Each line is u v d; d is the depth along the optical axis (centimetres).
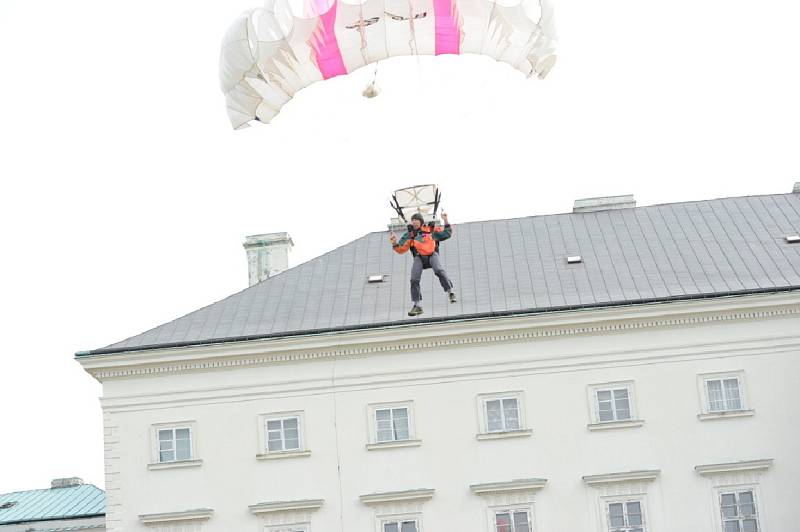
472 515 9500
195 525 9619
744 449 9512
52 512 11356
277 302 10325
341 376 9756
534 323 9662
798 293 9606
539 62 6831
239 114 6812
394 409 9712
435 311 9912
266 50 6606
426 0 6681
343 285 10456
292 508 9538
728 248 10394
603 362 9675
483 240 10862
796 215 10794
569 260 10419
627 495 9481
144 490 9694
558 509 9481
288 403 9750
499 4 6656
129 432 9794
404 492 9519
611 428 9562
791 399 9562
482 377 9694
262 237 11075
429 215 6962
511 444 9588
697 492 9469
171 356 9800
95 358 9788
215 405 9788
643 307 9625
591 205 11112
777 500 9419
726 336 9675
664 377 9644
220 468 9694
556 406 9631
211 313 10256
